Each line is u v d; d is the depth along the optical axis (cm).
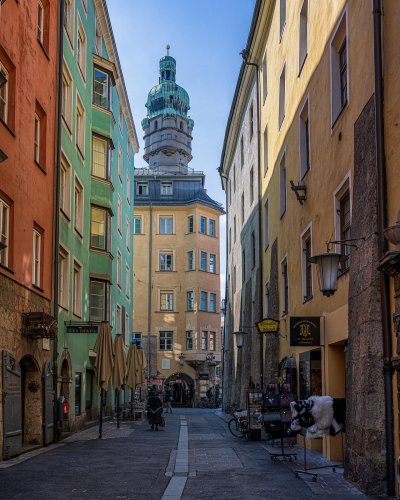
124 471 1218
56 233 1919
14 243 1512
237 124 3747
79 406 2372
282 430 1399
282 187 2248
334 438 1383
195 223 6166
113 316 3375
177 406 6069
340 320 1305
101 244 2711
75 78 2334
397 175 966
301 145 1839
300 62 1873
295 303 1891
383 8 1056
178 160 11062
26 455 1484
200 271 6103
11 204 1511
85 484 1058
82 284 2458
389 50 1017
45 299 1811
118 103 3619
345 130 1311
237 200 3856
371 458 959
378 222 1013
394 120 984
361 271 1080
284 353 2117
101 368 2000
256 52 2878
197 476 1157
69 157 2214
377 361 992
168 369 5969
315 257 1129
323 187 1512
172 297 6122
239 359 3469
